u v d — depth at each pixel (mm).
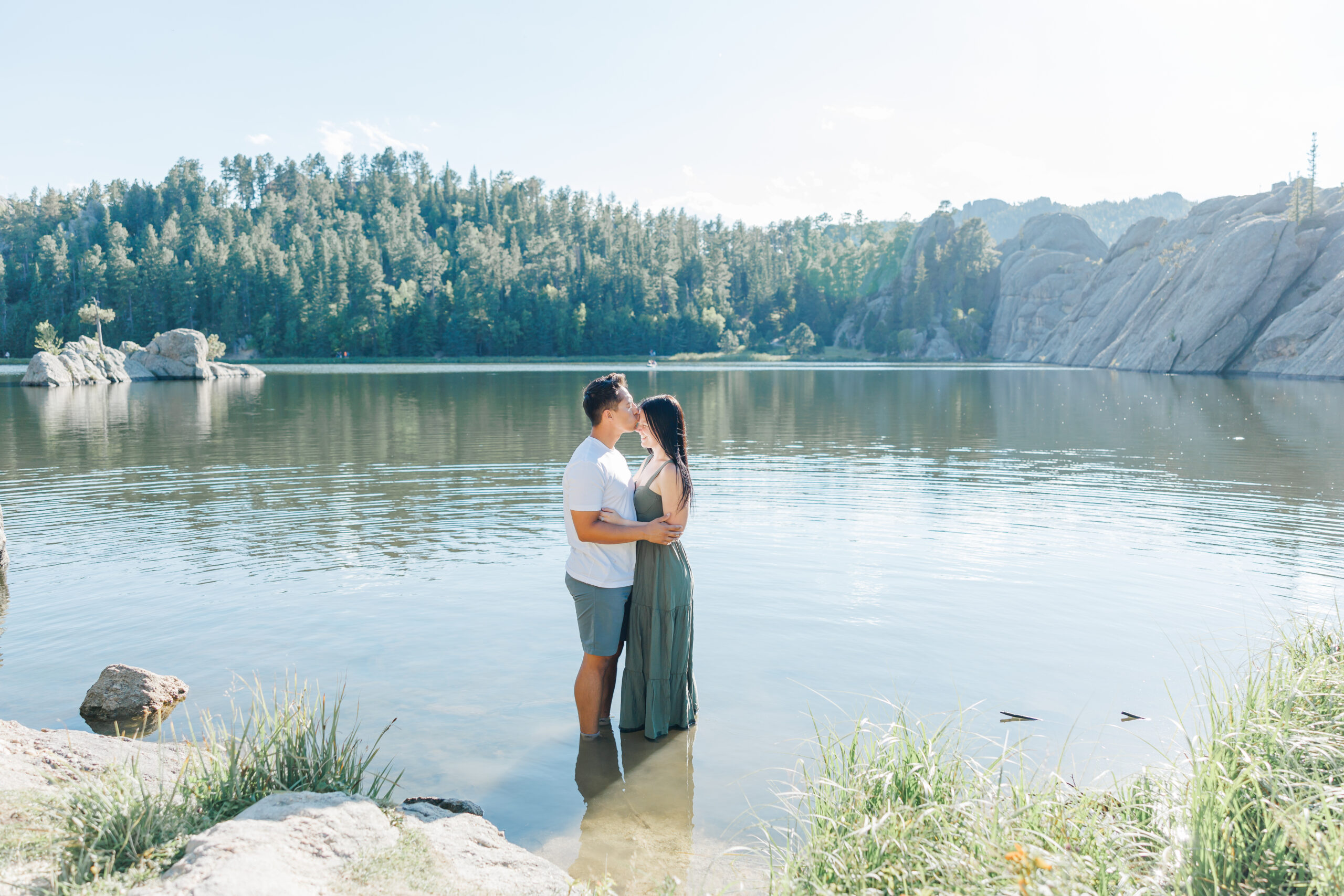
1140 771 3949
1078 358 94688
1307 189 71125
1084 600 6855
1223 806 2832
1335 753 3312
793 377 61875
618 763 4277
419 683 5172
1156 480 13289
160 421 24062
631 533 4395
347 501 11266
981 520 10109
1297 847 2680
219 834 2732
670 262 144375
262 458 15883
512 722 4688
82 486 12594
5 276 126312
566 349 122562
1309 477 13539
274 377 61688
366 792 3779
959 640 5922
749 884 3270
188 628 6121
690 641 4625
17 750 3787
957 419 25516
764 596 6973
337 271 117000
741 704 4898
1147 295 87188
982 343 137000
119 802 3027
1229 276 66875
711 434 20859
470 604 6711
